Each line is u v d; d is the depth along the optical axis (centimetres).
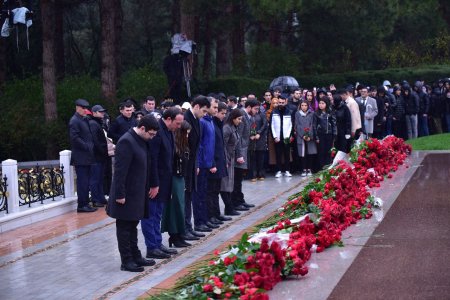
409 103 2341
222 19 2789
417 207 1026
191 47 2486
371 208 1034
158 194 961
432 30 3809
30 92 2816
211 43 3831
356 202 991
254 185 1639
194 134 1079
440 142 1967
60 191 1406
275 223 920
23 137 2466
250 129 1655
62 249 1047
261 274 646
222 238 1073
